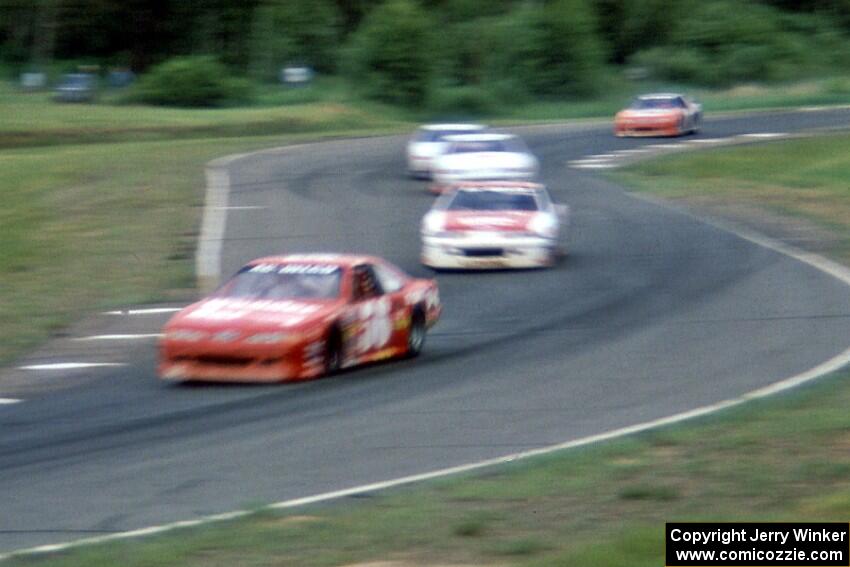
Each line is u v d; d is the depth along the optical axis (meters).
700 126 142.00
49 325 49.84
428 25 191.38
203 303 40.22
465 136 92.75
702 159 109.75
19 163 108.69
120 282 59.41
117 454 29.61
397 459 27.92
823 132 130.88
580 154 118.25
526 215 61.47
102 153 119.19
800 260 59.94
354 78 192.75
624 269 59.31
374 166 110.81
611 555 18.22
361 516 22.88
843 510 20.30
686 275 56.94
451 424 31.33
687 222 74.06
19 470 28.50
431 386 36.56
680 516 21.39
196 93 197.38
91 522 23.89
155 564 20.22
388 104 187.38
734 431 28.38
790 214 77.12
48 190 92.69
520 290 54.66
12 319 51.47
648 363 38.75
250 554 20.56
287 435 30.81
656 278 56.41
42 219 79.81
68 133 149.50
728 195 87.12
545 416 31.91
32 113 168.50
